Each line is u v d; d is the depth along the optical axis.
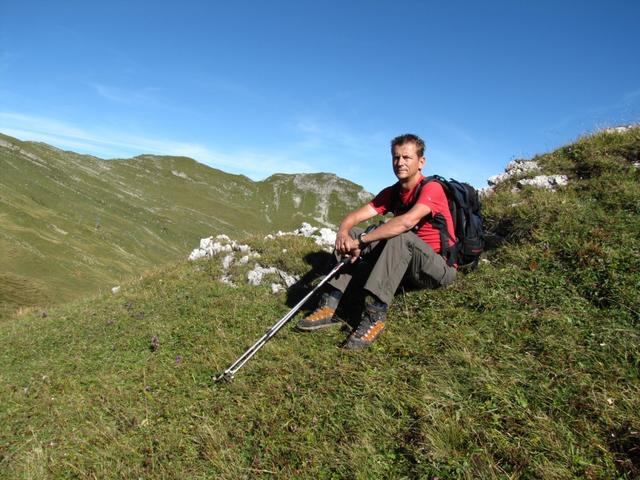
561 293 5.06
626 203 6.46
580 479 2.90
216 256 10.33
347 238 5.23
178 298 8.84
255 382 4.89
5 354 8.55
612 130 9.26
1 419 5.82
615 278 4.94
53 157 190.38
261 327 6.48
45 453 4.70
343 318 5.77
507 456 3.16
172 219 175.38
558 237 6.10
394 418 3.79
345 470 3.40
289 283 8.22
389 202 5.79
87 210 140.50
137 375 6.02
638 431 3.10
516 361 4.14
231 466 3.75
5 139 171.38
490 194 8.61
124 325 8.25
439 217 5.11
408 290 6.00
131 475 3.97
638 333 4.12
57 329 9.26
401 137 5.30
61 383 6.42
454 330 4.83
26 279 71.75
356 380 4.36
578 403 3.49
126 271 102.44
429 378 4.13
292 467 3.57
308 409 4.17
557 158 9.10
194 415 4.62
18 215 105.19
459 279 5.88
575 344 4.19
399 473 3.28
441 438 3.41
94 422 5.09
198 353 6.17
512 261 6.06
